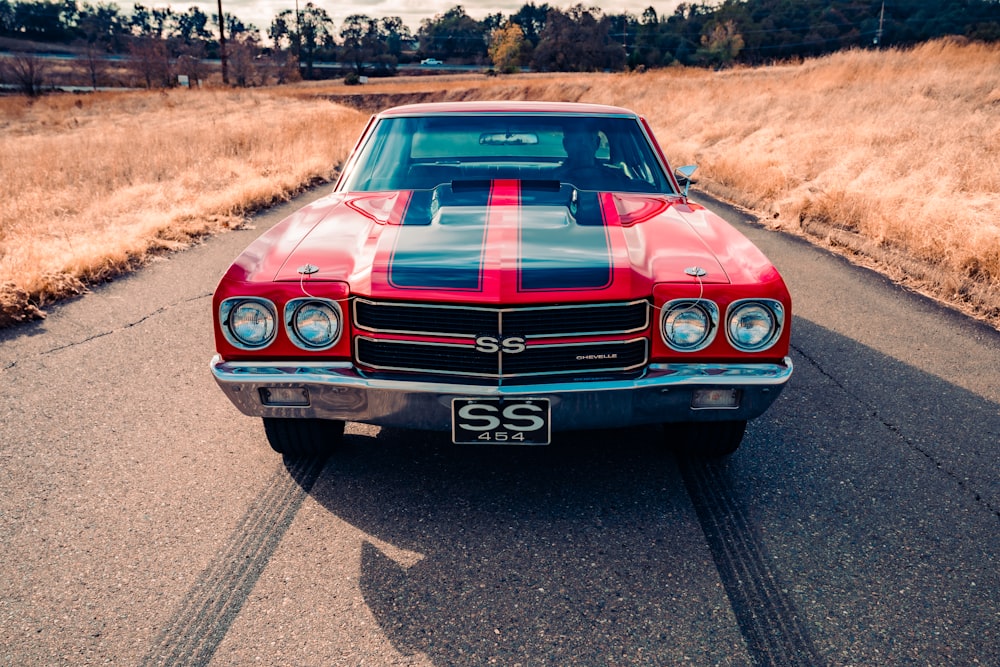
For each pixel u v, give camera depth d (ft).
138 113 113.60
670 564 8.48
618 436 11.62
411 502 9.78
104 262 21.21
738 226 28.37
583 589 8.05
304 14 399.65
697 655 7.10
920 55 79.20
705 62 364.17
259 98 149.69
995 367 14.46
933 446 11.32
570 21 345.31
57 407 12.69
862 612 7.68
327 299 8.97
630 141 12.91
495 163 12.52
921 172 29.37
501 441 9.00
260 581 8.19
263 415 9.39
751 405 9.11
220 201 31.09
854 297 19.12
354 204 11.46
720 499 9.85
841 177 30.58
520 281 8.68
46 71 269.64
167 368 14.48
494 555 8.64
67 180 38.96
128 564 8.49
